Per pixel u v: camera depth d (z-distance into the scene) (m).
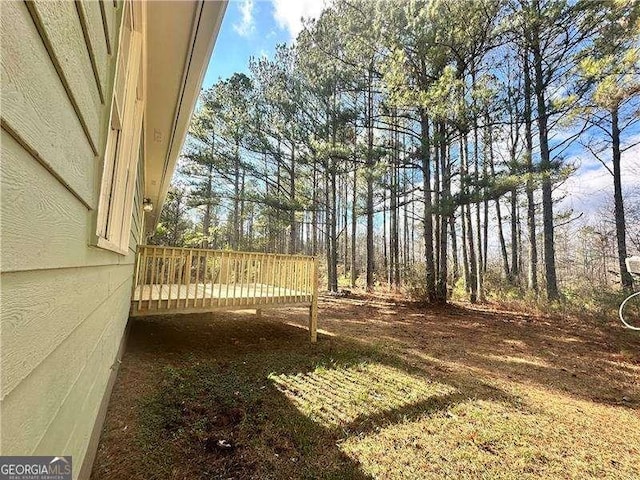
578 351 5.63
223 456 2.35
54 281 0.76
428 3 8.26
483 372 4.50
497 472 2.36
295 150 13.73
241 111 14.46
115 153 1.87
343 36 11.23
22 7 0.52
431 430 2.89
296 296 5.67
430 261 9.98
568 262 15.98
